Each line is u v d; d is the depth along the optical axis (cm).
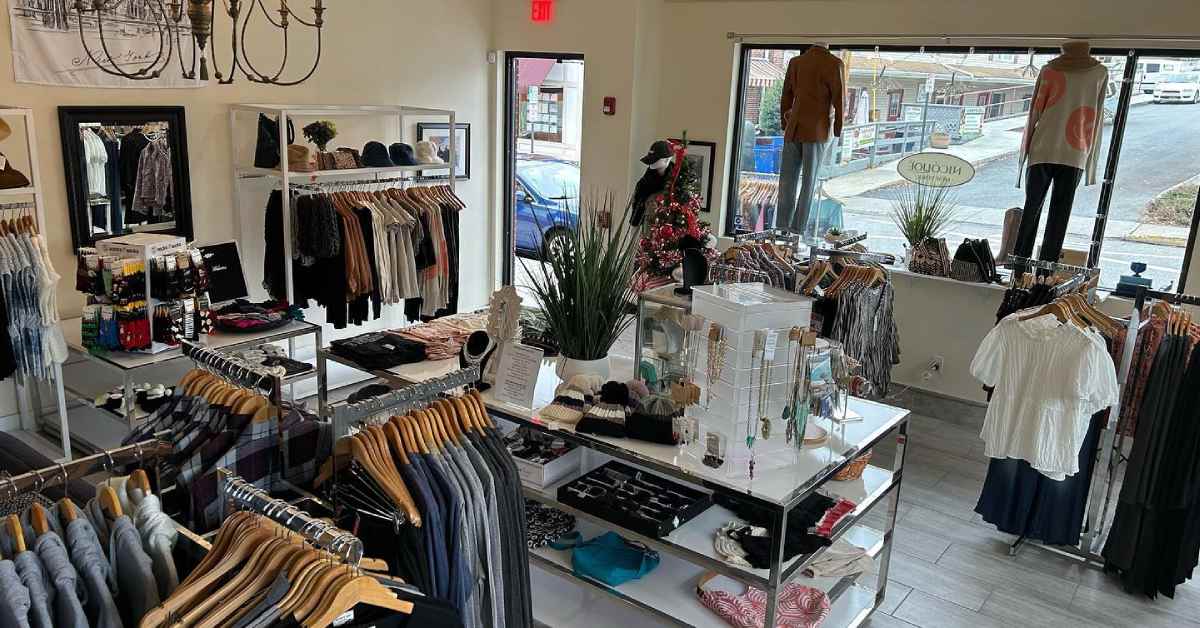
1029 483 400
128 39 496
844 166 630
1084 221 549
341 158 569
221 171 559
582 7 676
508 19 712
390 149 614
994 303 555
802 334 265
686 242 377
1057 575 393
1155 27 498
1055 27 527
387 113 629
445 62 691
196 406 214
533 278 330
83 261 423
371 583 148
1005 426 376
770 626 263
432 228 611
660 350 345
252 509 160
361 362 350
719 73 661
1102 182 538
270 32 568
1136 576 376
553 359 360
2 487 164
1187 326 355
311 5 588
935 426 573
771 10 628
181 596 144
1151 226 530
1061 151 512
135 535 157
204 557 160
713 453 273
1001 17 543
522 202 777
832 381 290
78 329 475
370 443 204
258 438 207
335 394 570
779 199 636
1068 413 360
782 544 257
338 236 543
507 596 228
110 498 166
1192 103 504
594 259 318
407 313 627
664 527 281
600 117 687
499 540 220
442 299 632
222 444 203
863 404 342
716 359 268
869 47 598
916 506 455
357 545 148
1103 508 416
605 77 677
